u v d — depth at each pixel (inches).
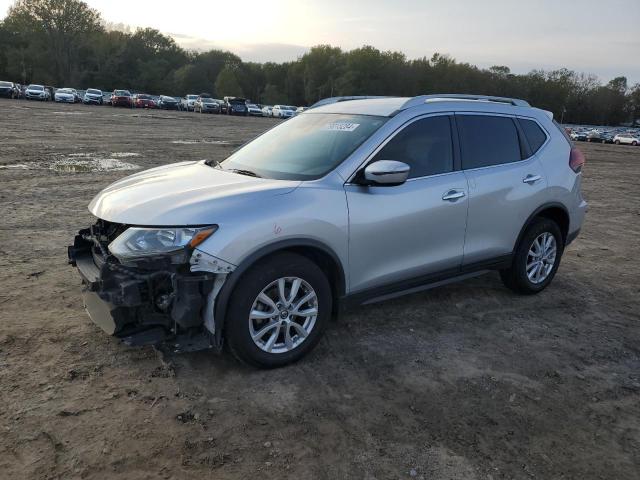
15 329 154.6
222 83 4328.3
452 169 171.5
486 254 183.2
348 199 145.0
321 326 145.6
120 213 133.3
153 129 1026.1
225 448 110.4
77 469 102.1
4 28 3946.9
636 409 133.5
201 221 125.3
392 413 125.6
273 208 132.4
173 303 127.1
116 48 4298.7
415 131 163.9
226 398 127.4
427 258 165.9
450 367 148.1
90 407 120.8
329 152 156.6
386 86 4224.9
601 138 2391.7
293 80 4613.7
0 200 323.0
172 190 141.0
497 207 180.7
